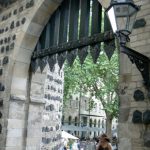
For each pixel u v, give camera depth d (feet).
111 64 77.00
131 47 19.75
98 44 24.73
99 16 25.72
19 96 30.76
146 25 19.45
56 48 28.68
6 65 31.96
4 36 33.58
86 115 158.71
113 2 16.56
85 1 27.25
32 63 31.68
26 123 31.55
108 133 82.43
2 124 30.30
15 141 30.30
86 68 79.41
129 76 19.61
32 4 30.50
